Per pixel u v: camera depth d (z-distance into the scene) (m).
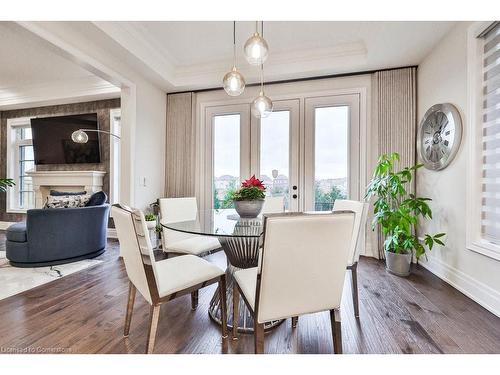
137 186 3.38
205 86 3.77
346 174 3.41
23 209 5.04
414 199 2.65
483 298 1.97
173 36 2.93
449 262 2.41
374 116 3.22
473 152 2.09
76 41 2.45
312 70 3.23
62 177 4.41
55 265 2.88
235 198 2.10
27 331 1.62
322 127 3.50
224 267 2.93
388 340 1.55
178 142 3.97
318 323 1.76
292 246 1.10
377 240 3.15
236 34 2.87
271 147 3.70
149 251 1.29
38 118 4.60
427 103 2.84
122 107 3.25
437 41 2.59
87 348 1.46
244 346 1.50
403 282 2.44
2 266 2.84
